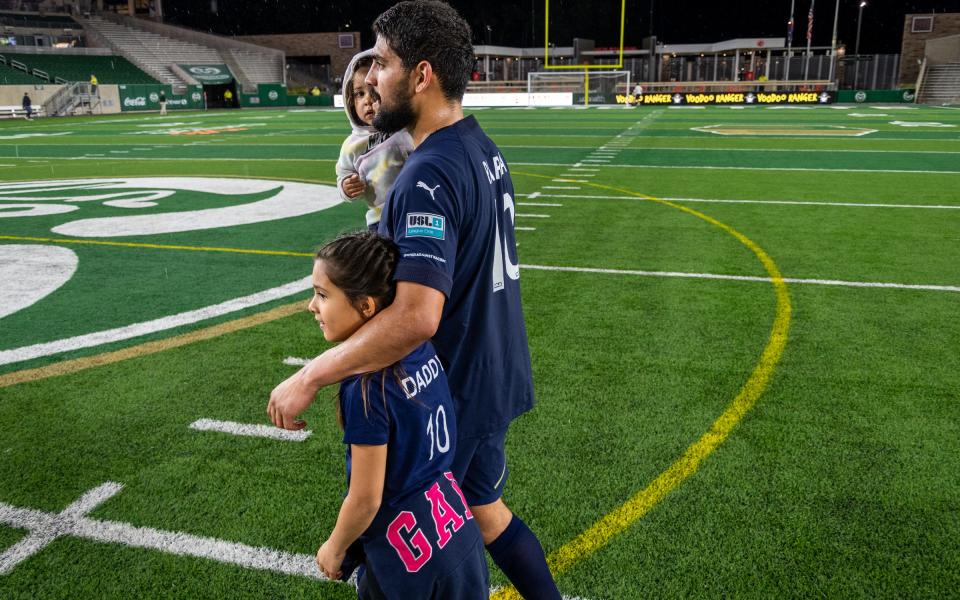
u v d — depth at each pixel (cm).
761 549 243
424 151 162
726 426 330
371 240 149
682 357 413
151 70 4316
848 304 506
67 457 306
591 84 4141
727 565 235
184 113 3922
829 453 305
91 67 4069
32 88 3525
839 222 790
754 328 459
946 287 546
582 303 513
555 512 265
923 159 1359
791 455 304
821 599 220
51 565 238
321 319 154
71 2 4638
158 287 564
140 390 372
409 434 150
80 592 226
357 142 282
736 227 769
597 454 306
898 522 257
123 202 975
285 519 262
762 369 395
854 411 344
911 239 705
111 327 470
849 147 1590
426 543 155
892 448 309
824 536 250
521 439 319
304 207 926
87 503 272
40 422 337
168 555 243
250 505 271
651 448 311
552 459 302
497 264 179
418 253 148
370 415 143
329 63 5709
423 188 154
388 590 157
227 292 550
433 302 147
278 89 4503
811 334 448
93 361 411
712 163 1338
